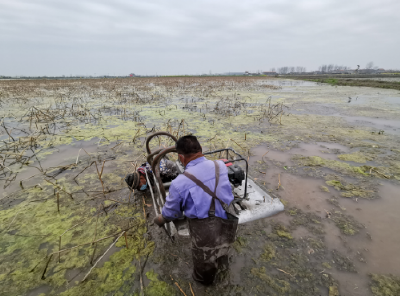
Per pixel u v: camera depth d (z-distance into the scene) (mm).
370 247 2621
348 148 5598
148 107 11875
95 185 4020
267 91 20094
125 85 28812
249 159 5031
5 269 2410
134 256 2541
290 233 2842
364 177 4148
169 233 2703
